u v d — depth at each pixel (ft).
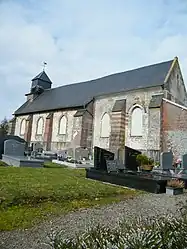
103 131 85.87
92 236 9.12
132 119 78.59
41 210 19.94
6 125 162.40
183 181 35.27
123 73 97.14
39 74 136.56
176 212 20.06
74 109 94.79
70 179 33.50
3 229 15.47
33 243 13.62
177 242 8.76
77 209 21.12
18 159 46.29
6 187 23.76
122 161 46.57
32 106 121.19
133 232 8.75
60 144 96.78
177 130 67.72
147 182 32.81
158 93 74.74
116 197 27.07
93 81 107.04
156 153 69.46
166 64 84.53
